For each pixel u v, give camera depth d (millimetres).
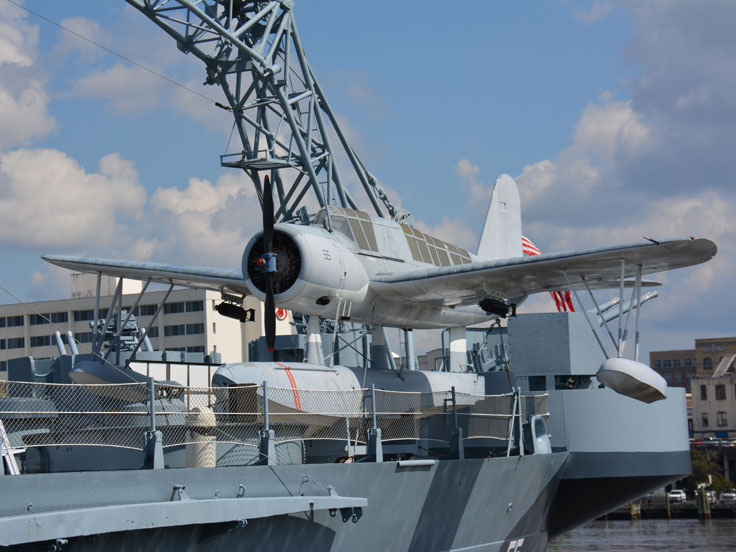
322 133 34312
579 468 23406
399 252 23500
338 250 21000
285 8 32875
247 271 20781
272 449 15773
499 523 21781
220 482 14570
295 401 18609
